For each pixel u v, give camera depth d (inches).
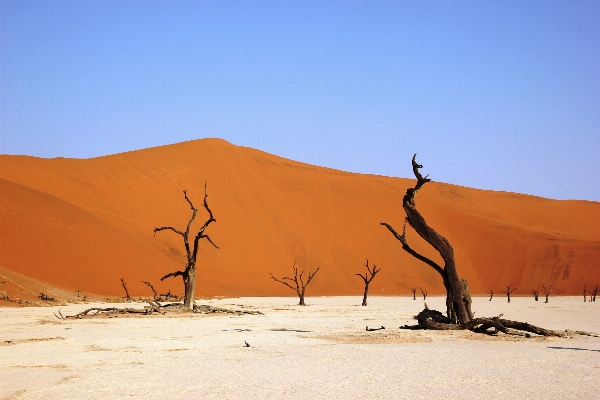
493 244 4618.6
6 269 2274.9
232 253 3924.7
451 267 1062.4
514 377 613.3
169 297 2463.1
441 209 5017.2
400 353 780.0
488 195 5999.0
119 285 2659.9
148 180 4217.5
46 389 558.6
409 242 4527.6
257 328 1173.1
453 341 910.4
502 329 997.8
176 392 545.3
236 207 4389.8
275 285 3764.8
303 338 973.8
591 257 4365.2
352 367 673.6
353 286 3991.1
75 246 2805.1
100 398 522.3
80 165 4030.5
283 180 5034.5
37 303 1941.4
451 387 564.7
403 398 519.8
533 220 5664.4
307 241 4338.1
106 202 3789.4
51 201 3090.6
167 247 3639.3
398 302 2719.0
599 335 993.5
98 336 1008.9
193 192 4330.7
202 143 5022.1
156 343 907.4
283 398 520.7
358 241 4456.2
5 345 882.1
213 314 1566.2
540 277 4279.0
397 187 5369.1
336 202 4877.0
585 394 534.6
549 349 819.4
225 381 594.9
